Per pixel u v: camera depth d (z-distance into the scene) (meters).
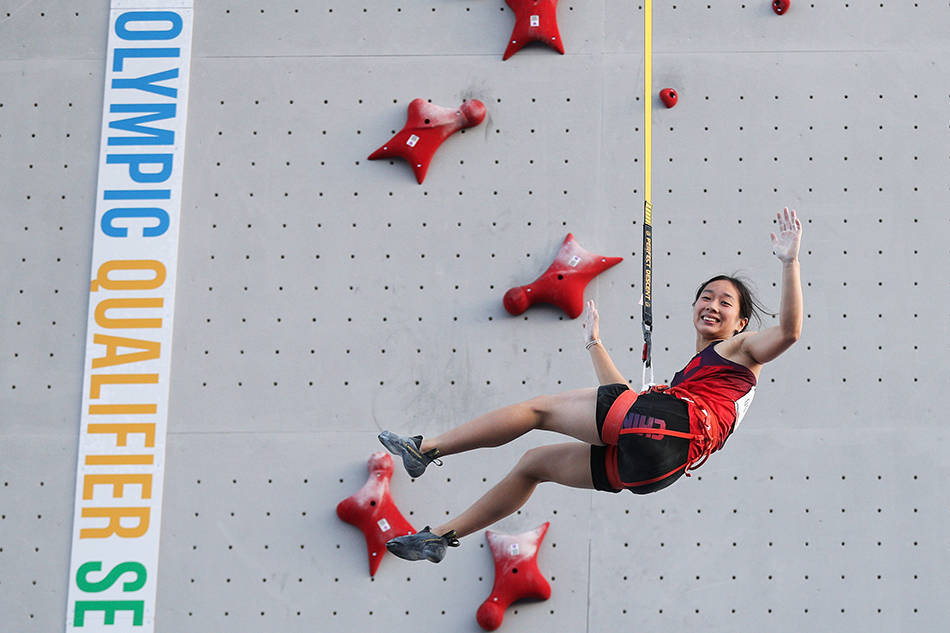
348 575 12.53
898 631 12.14
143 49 13.92
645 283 9.87
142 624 12.45
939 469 12.52
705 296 9.88
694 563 12.38
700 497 12.55
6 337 13.24
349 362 13.08
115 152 13.70
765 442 12.64
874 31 13.64
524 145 13.53
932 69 13.52
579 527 12.55
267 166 13.61
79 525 12.73
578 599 12.34
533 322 13.08
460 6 13.91
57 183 13.65
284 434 12.91
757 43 13.66
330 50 13.88
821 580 12.27
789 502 12.48
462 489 12.77
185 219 13.51
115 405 13.02
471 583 12.48
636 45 13.73
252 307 13.25
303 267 13.34
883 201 13.20
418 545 9.48
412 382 13.01
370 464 12.66
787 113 13.45
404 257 13.33
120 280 13.34
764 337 9.21
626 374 12.88
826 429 12.65
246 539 12.65
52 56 13.98
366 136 13.66
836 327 12.88
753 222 13.20
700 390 9.30
